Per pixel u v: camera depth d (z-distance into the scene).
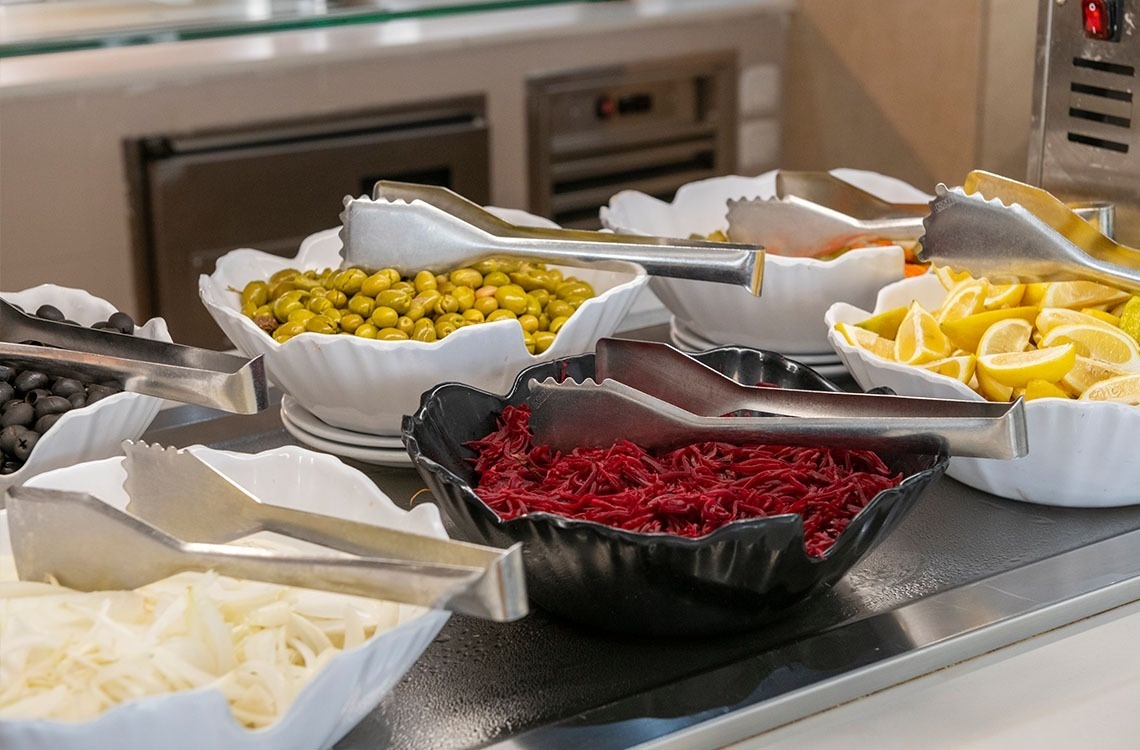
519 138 2.47
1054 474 0.85
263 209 2.26
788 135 2.79
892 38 2.47
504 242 0.99
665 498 0.72
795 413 0.82
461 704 0.66
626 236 0.97
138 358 0.89
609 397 0.80
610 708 0.66
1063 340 0.91
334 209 2.32
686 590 0.67
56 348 0.88
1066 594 0.76
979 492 0.90
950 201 0.97
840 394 0.80
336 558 0.58
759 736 0.67
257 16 2.46
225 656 0.60
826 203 1.23
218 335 2.29
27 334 0.94
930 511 0.87
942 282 1.03
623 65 2.53
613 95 2.54
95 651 0.59
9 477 0.82
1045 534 0.83
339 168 2.30
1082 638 0.75
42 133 2.07
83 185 2.13
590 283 1.09
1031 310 0.95
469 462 0.82
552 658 0.70
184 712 0.54
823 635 0.72
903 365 0.88
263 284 1.05
